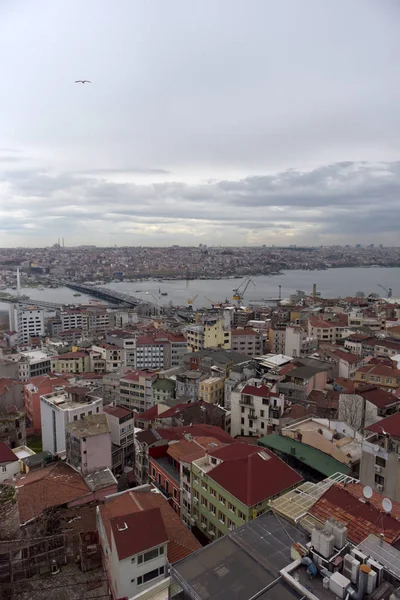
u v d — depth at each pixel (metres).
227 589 32.22
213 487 64.06
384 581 30.42
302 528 39.38
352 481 52.56
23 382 137.25
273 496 59.41
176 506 74.25
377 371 130.00
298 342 192.75
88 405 95.88
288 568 32.31
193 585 32.75
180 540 53.62
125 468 98.19
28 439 120.31
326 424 83.88
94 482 70.56
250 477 61.41
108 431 77.94
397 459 59.84
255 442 87.56
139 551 46.00
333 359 149.50
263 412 98.25
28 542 53.59
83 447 75.38
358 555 31.41
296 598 30.20
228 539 38.09
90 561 52.91
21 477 74.31
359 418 92.50
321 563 32.25
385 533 36.06
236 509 59.25
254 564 34.75
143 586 46.88
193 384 134.50
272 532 39.06
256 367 143.75
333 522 34.50
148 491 63.78
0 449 82.69
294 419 93.12
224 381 132.88
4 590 49.31
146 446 85.88
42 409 101.75
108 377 154.12
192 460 71.31
